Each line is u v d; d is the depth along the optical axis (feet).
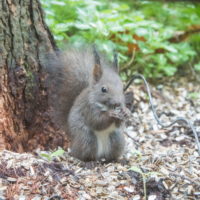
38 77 34.71
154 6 59.98
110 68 34.04
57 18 48.21
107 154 32.83
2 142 32.96
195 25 56.90
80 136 32.50
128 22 47.39
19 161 29.37
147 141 37.29
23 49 33.73
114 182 29.12
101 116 31.68
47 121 35.50
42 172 28.81
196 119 41.06
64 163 31.60
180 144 36.70
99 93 31.68
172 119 41.39
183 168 31.40
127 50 49.19
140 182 29.27
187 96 47.44
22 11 33.32
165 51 52.19
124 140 33.30
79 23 45.44
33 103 34.83
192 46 57.52
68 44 37.58
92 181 28.96
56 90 35.14
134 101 44.65
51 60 34.94
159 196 28.25
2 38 32.81
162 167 31.35
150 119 41.47
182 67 55.57
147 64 51.60
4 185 27.27
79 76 34.96
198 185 29.17
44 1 45.70
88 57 35.88
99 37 46.65
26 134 35.14
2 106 33.35
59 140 35.55
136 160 32.83
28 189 27.22
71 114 33.45
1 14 32.55
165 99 46.09
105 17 46.91
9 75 33.50
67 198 27.09
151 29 49.21
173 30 54.75
